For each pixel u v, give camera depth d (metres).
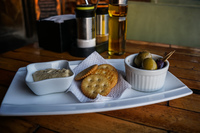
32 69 0.33
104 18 0.51
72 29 0.54
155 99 0.28
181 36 0.94
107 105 0.26
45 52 0.53
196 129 0.24
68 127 0.24
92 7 0.45
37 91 0.29
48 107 0.26
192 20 0.88
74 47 0.49
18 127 0.24
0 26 1.17
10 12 1.16
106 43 0.52
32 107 0.26
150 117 0.26
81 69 0.37
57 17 0.54
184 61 0.46
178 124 0.25
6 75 0.39
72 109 0.25
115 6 0.44
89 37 0.47
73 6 1.06
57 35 0.50
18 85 0.32
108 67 0.36
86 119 0.26
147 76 0.29
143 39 1.03
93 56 0.40
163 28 0.96
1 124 0.25
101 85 0.31
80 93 0.30
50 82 0.28
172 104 0.29
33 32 1.23
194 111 0.27
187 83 0.36
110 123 0.25
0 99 0.30
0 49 1.10
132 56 0.34
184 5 0.87
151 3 0.94
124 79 0.34
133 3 0.98
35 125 0.24
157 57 0.33
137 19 1.00
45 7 1.01
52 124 0.25
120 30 0.47
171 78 0.34
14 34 1.22
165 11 0.92
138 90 0.31
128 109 0.28
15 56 0.50
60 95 0.30
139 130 0.24
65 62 0.35
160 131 0.23
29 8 1.16
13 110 0.25
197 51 0.53
